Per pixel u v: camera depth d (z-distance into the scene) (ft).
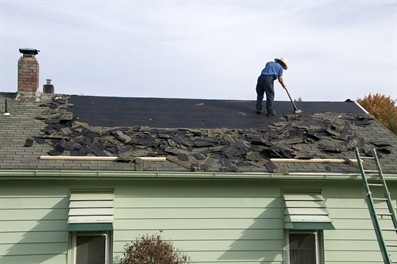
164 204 34.71
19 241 32.73
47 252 32.91
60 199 33.65
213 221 34.99
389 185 36.83
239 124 44.68
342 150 39.78
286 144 40.24
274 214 35.60
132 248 32.30
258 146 39.60
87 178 33.65
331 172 35.96
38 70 48.39
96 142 38.17
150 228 34.24
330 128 43.88
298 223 34.19
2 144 36.63
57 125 40.86
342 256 35.70
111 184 34.37
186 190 35.12
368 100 136.05
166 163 35.63
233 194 35.50
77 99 48.60
